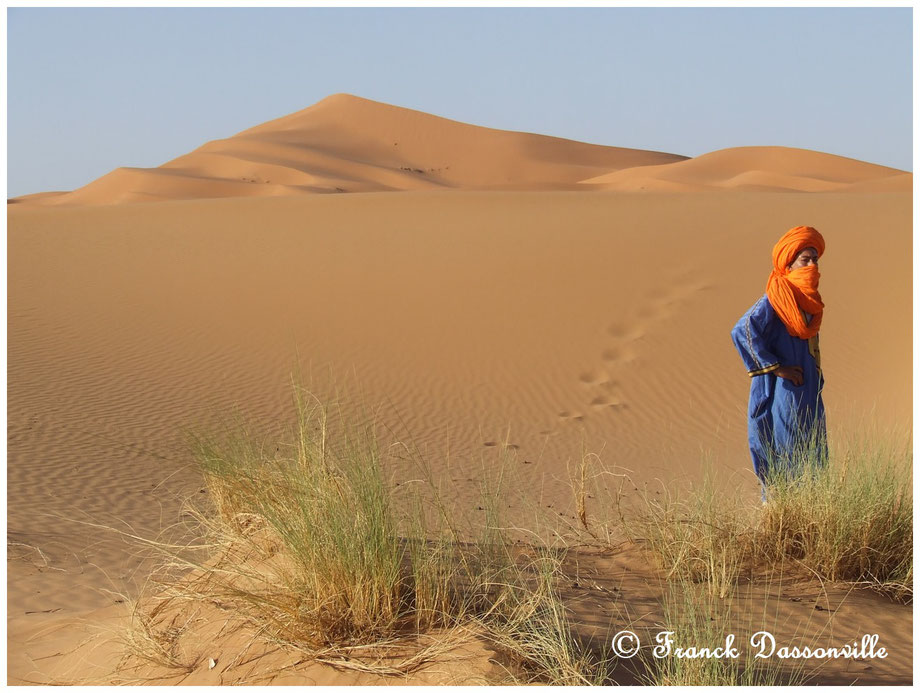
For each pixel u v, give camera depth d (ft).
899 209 85.20
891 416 40.04
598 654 11.99
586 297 65.31
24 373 50.44
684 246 75.41
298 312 65.92
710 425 46.73
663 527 16.66
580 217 96.27
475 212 105.40
